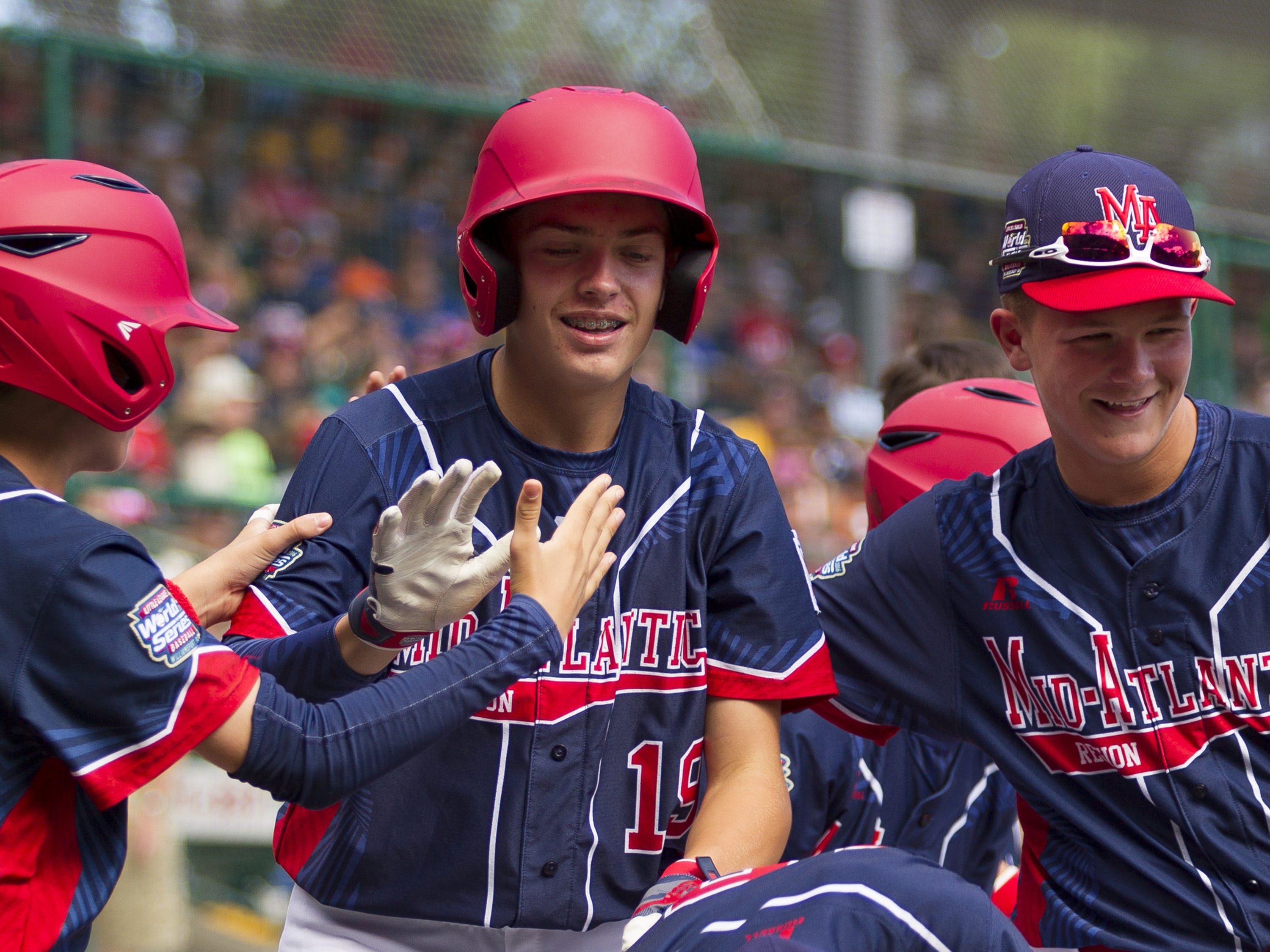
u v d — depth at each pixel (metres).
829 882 4.39
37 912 5.25
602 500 6.07
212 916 16.38
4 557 5.15
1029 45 27.08
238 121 22.39
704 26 24.22
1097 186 6.42
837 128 24.59
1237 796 6.65
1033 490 7.12
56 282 5.46
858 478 25.03
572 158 6.11
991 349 10.34
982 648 7.15
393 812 6.43
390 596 5.64
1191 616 6.70
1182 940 6.68
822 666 6.86
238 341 21.58
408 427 6.59
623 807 6.62
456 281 24.41
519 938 6.59
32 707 5.14
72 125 19.77
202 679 5.29
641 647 6.63
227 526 18.05
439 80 21.50
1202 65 28.08
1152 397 6.45
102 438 5.79
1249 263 25.48
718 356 25.61
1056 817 7.09
